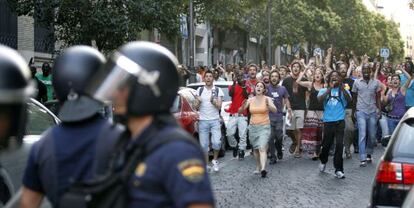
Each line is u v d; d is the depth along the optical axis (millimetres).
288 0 46188
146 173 2568
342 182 11141
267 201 9422
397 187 6270
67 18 15008
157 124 2691
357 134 15461
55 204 3051
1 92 2285
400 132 6637
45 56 21312
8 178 5023
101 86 2725
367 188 10531
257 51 56719
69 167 3021
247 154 15188
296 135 14906
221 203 9273
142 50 2705
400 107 14461
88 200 2607
